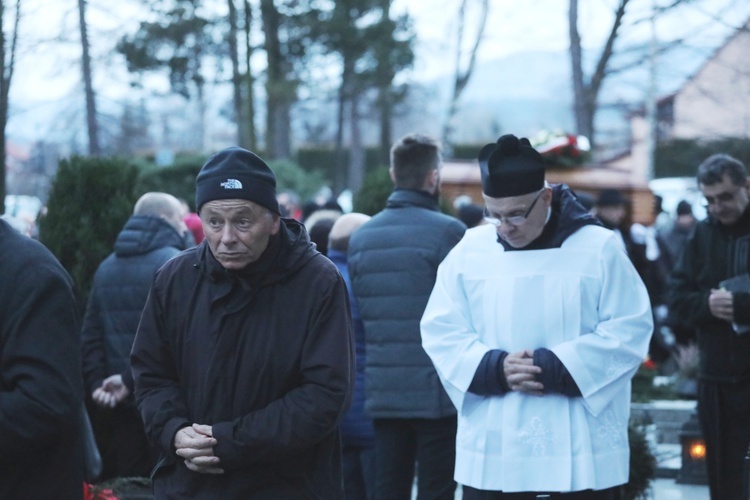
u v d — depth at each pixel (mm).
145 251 6676
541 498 3682
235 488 3678
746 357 5840
